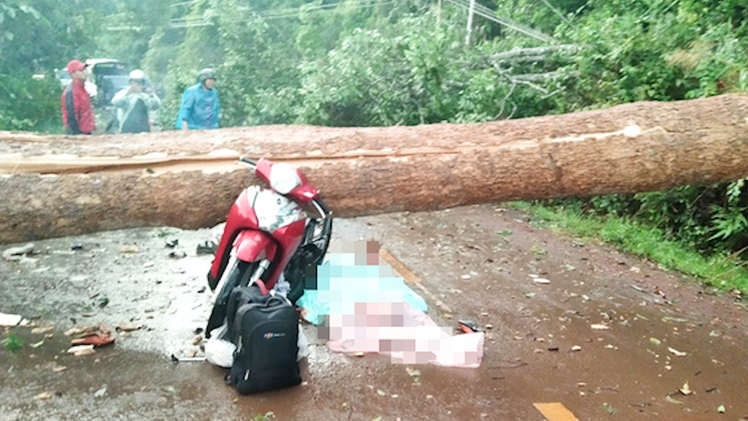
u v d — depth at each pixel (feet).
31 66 36.45
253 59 41.81
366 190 12.73
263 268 11.47
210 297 14.74
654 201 22.63
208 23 53.98
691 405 11.03
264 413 9.91
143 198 12.16
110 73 55.88
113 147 12.41
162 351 11.92
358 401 10.46
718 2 24.39
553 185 13.26
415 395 10.77
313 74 34.22
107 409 9.77
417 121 31.55
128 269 16.66
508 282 17.35
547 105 28.50
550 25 38.32
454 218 25.07
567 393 11.16
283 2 63.52
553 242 22.07
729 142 12.94
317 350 12.34
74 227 12.23
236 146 12.53
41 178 11.94
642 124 13.16
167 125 42.83
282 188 11.59
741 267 19.71
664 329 14.65
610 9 28.37
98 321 13.16
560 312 15.29
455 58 30.94
